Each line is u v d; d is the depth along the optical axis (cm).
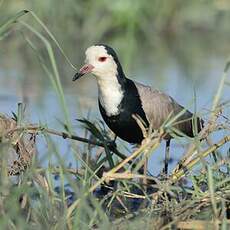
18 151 1110
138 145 1386
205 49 2600
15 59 2362
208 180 986
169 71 2206
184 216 1009
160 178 1162
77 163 1190
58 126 1434
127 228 993
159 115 1388
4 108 1716
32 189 993
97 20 2702
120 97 1353
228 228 986
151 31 2706
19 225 908
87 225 948
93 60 1353
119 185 1120
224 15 2905
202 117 1367
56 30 2561
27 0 2522
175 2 2817
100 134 1161
